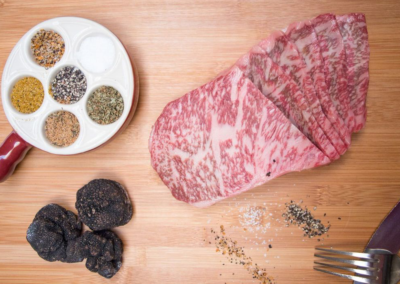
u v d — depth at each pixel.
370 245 0.42
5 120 0.45
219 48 0.44
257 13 0.44
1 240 0.45
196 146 0.40
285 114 0.37
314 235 0.43
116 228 0.44
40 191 0.45
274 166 0.36
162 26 0.44
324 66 0.39
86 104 0.42
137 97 0.43
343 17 0.40
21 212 0.45
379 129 0.43
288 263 0.43
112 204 0.41
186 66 0.44
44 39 0.42
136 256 0.44
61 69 0.43
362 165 0.43
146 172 0.44
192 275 0.44
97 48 0.42
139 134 0.44
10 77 0.42
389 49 0.43
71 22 0.42
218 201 0.43
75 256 0.42
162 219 0.44
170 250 0.44
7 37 0.45
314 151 0.36
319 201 0.43
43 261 0.45
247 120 0.37
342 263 0.43
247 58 0.37
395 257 0.40
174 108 0.41
